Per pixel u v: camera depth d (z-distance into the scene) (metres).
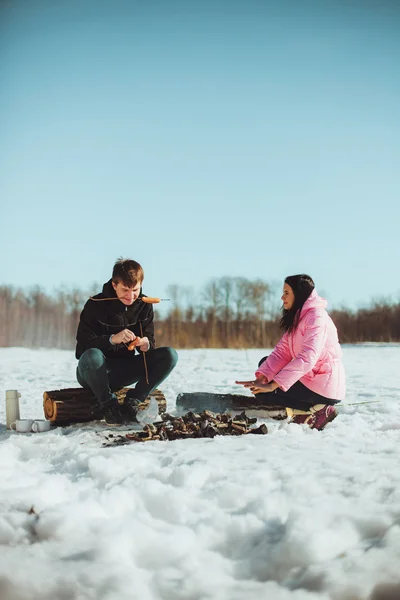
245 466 3.68
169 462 3.89
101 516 3.10
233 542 2.86
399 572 2.48
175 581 2.53
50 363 15.05
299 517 2.87
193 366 13.42
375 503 3.04
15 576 2.55
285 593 2.43
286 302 5.40
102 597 2.41
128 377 5.64
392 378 10.46
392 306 28.30
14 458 4.41
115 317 5.62
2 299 27.19
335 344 5.36
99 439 4.88
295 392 5.32
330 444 4.24
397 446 4.10
